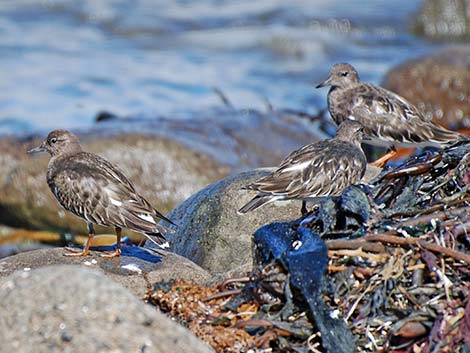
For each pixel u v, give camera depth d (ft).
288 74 85.10
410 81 72.28
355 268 27.27
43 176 54.65
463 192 31.07
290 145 59.47
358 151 38.91
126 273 32.78
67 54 88.43
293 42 92.38
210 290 29.45
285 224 30.81
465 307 26.08
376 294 26.63
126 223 34.30
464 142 37.04
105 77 81.61
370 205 30.50
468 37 99.30
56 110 73.05
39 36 93.66
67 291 22.86
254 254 30.45
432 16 100.07
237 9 104.17
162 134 56.39
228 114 62.03
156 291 30.01
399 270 27.07
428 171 32.71
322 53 90.89
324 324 26.18
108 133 56.13
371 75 84.99
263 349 26.45
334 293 26.78
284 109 65.67
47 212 54.08
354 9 104.22
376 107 48.80
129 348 21.98
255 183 36.99
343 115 49.96
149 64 86.53
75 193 35.12
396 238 27.68
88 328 22.21
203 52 90.89
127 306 22.76
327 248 27.55
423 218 28.91
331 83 50.37
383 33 98.43
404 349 26.12
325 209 30.32
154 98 76.48
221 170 55.21
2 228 55.11
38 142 56.90
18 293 23.00
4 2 103.60
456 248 28.04
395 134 48.39
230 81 82.12
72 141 37.70
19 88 77.66
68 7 102.17
